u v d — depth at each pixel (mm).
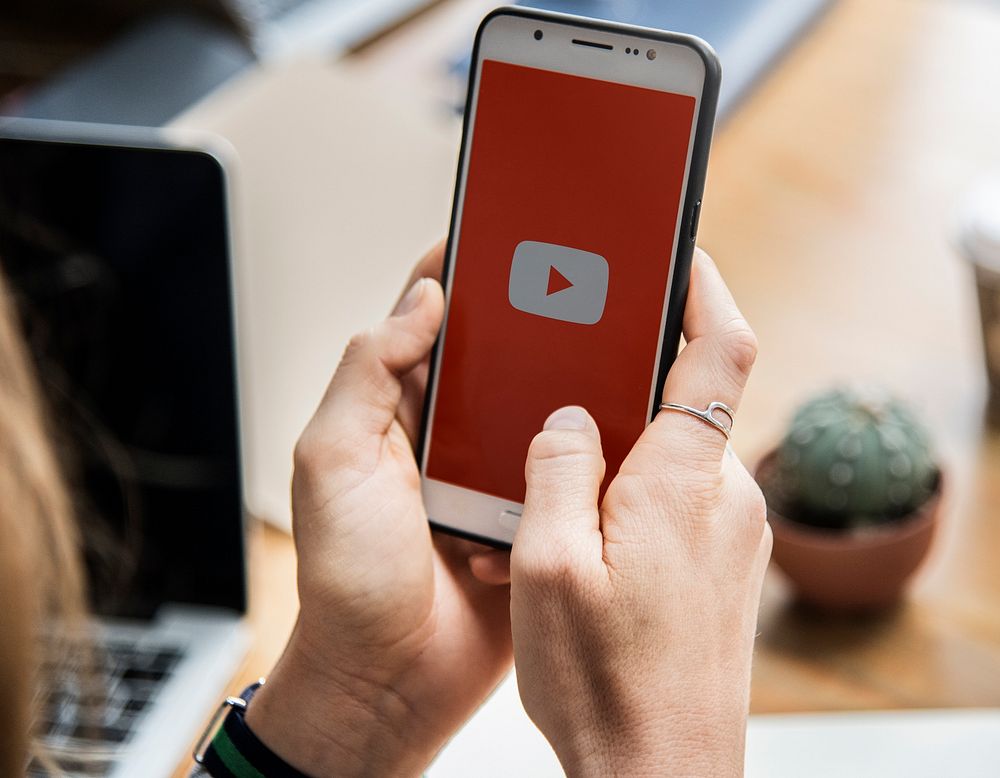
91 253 692
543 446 482
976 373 936
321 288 907
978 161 1124
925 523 733
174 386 712
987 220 882
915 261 1035
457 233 570
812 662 756
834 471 730
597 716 442
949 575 803
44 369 706
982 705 726
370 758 563
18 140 682
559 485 471
